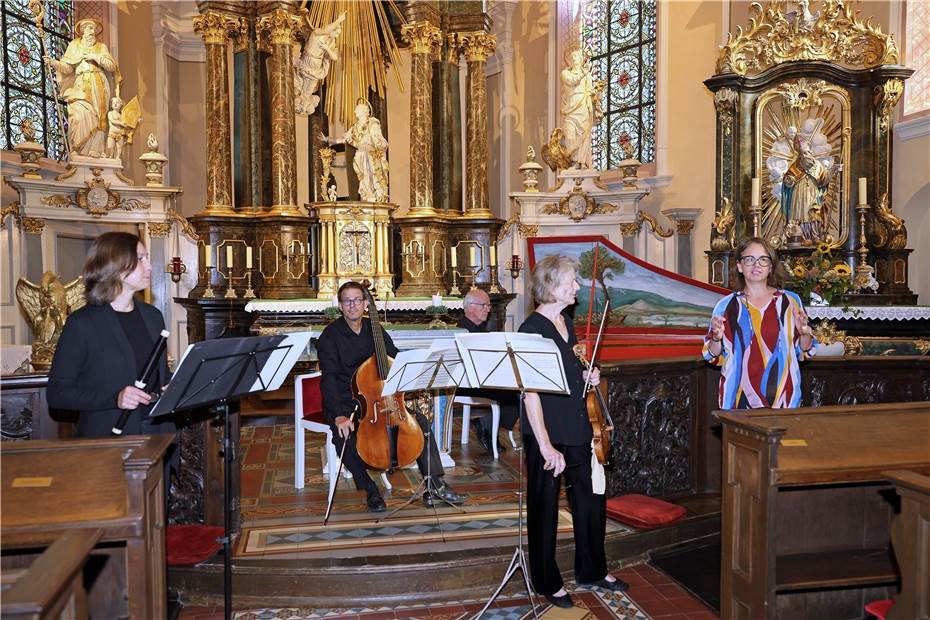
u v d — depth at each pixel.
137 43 11.54
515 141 12.69
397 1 11.23
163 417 3.49
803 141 8.71
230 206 10.80
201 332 9.95
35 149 9.04
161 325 3.48
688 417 5.11
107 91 9.87
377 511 4.78
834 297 7.89
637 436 4.88
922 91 8.51
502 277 11.29
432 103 11.48
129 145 11.21
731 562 3.34
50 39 10.54
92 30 9.69
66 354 3.12
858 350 5.78
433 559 3.90
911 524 2.64
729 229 9.01
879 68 8.27
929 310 7.50
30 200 8.99
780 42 8.90
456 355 3.80
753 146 9.04
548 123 12.48
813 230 8.67
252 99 10.91
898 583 3.24
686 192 10.51
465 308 6.31
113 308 3.27
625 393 4.80
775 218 8.97
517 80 12.71
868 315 7.64
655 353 5.98
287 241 10.62
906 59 8.61
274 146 10.62
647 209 11.03
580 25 12.28
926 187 8.35
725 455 3.38
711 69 10.20
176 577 3.83
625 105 11.77
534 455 3.60
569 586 3.99
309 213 11.21
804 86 8.79
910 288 8.69
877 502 3.77
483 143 11.43
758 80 8.97
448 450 6.11
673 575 4.09
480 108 11.40
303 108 10.83
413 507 4.86
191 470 4.35
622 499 4.71
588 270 6.53
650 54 11.32
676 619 3.59
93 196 9.59
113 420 3.27
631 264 6.38
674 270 10.16
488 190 11.59
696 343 5.97
